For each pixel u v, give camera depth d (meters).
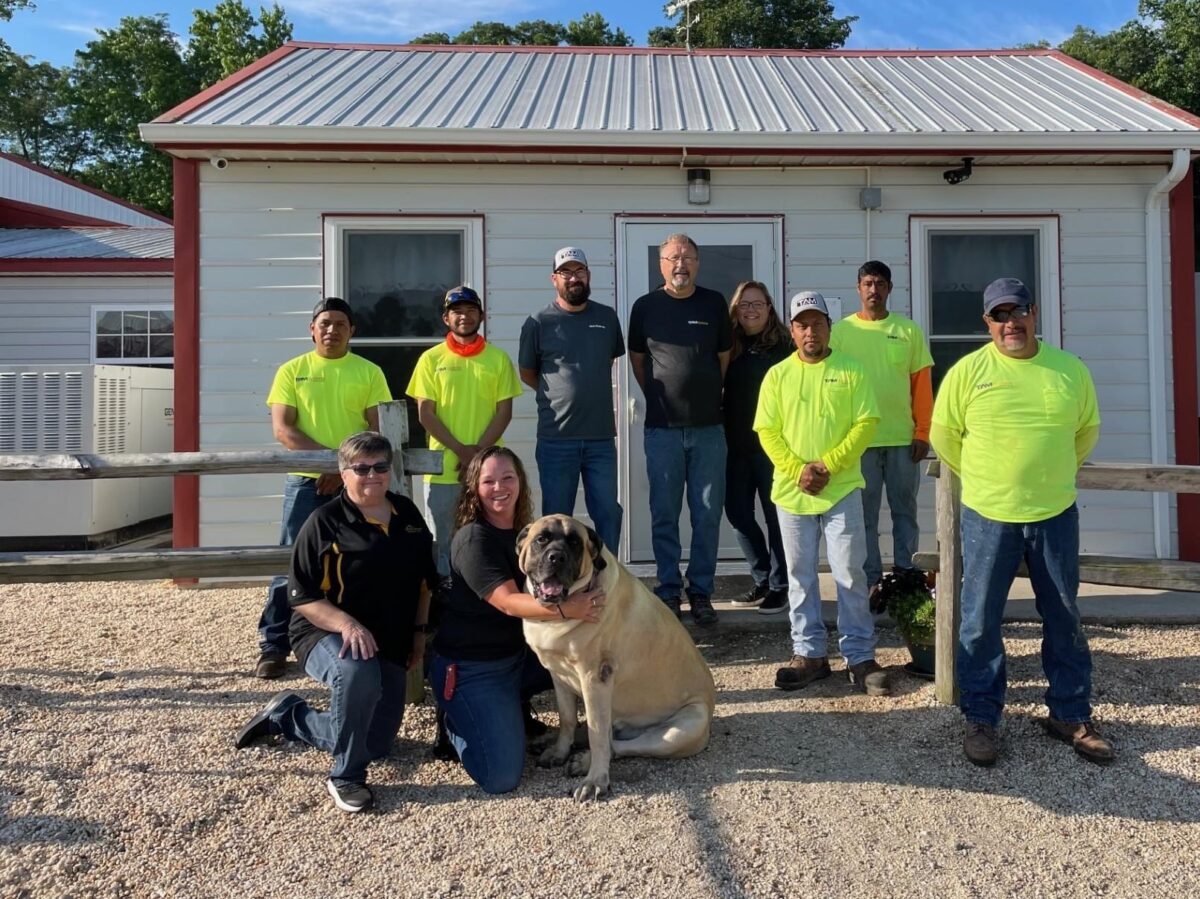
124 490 8.48
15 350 11.75
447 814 3.10
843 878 2.70
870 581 5.15
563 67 8.49
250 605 5.95
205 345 6.24
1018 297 3.41
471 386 4.69
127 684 4.34
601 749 3.25
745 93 7.40
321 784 3.31
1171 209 6.45
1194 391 6.47
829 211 6.48
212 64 33.94
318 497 4.49
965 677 3.59
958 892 2.63
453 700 3.38
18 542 7.78
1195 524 6.43
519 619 3.49
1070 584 3.50
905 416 5.09
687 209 6.43
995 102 7.02
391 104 6.66
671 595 5.00
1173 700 4.04
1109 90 7.34
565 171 6.37
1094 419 3.58
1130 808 3.13
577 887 2.64
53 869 2.70
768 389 4.30
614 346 4.93
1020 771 3.42
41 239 14.12
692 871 2.72
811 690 4.29
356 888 2.64
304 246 6.28
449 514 4.70
